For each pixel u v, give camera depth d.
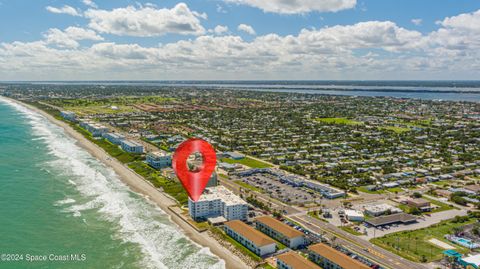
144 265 183.12
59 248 199.25
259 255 190.25
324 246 185.00
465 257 185.75
